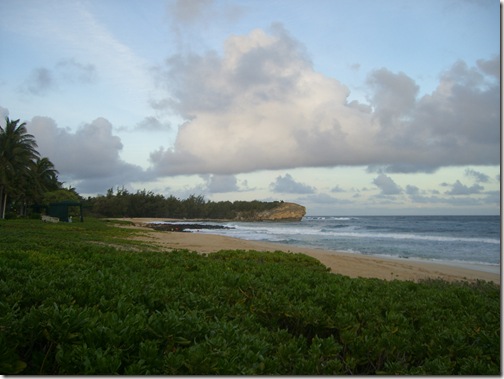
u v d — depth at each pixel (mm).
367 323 4055
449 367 3191
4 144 43812
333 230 59688
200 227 72750
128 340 2951
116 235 30719
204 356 2688
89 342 2906
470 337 3980
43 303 3717
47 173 61500
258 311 4418
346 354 3553
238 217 149500
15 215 52438
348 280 6734
